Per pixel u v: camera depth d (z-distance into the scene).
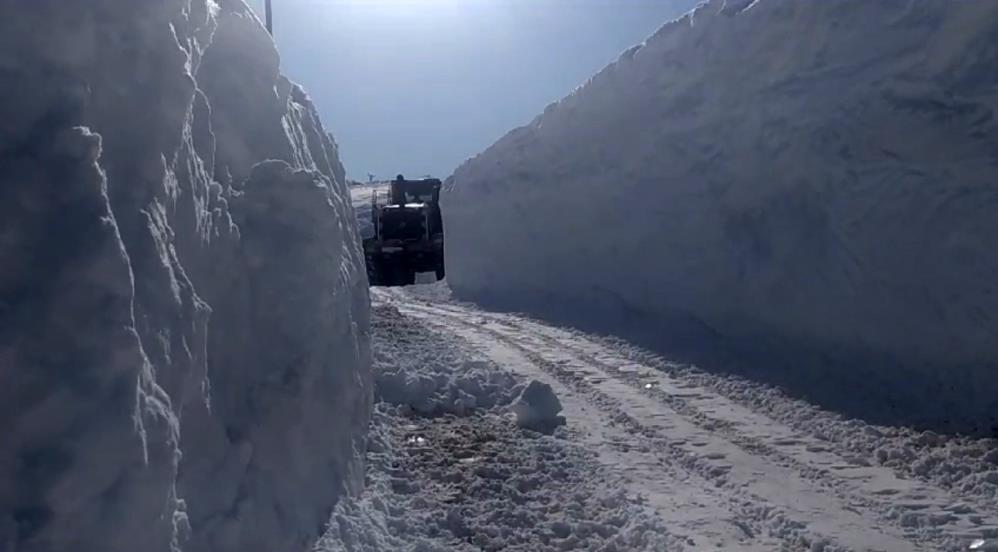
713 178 14.88
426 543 5.98
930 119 10.51
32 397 3.01
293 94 8.32
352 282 7.52
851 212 11.32
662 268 16.19
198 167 4.62
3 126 3.30
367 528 5.73
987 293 9.54
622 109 18.20
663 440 8.89
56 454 3.00
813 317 12.07
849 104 11.76
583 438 9.03
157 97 3.92
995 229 9.59
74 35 3.55
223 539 4.16
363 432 7.32
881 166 11.06
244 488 4.56
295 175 5.74
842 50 12.27
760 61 14.01
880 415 9.45
